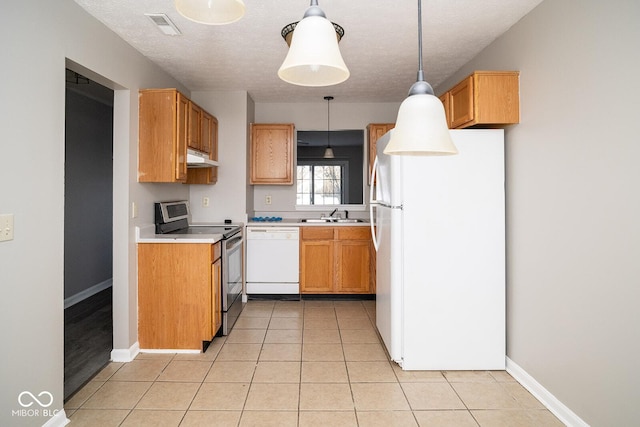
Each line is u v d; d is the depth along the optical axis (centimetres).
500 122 247
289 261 436
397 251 266
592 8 184
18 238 174
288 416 209
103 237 486
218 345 309
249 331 341
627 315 167
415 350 261
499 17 244
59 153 203
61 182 204
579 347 196
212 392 234
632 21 163
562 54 206
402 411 214
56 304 200
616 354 173
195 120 346
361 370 264
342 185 491
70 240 420
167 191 358
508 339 264
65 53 209
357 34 271
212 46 291
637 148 162
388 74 364
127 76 280
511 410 216
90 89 417
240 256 401
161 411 213
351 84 399
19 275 175
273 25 255
